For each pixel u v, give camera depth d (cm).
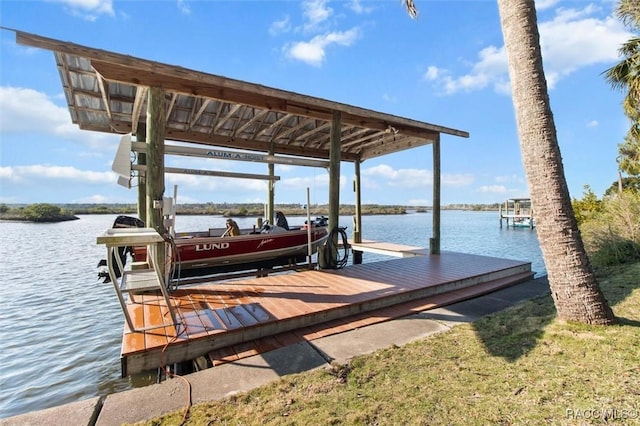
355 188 1052
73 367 405
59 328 544
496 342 272
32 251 1429
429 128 686
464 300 439
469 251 1374
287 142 875
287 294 405
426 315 369
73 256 1297
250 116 673
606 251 638
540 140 302
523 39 307
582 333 264
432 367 233
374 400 192
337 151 569
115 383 369
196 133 742
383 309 388
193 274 564
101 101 543
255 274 615
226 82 413
